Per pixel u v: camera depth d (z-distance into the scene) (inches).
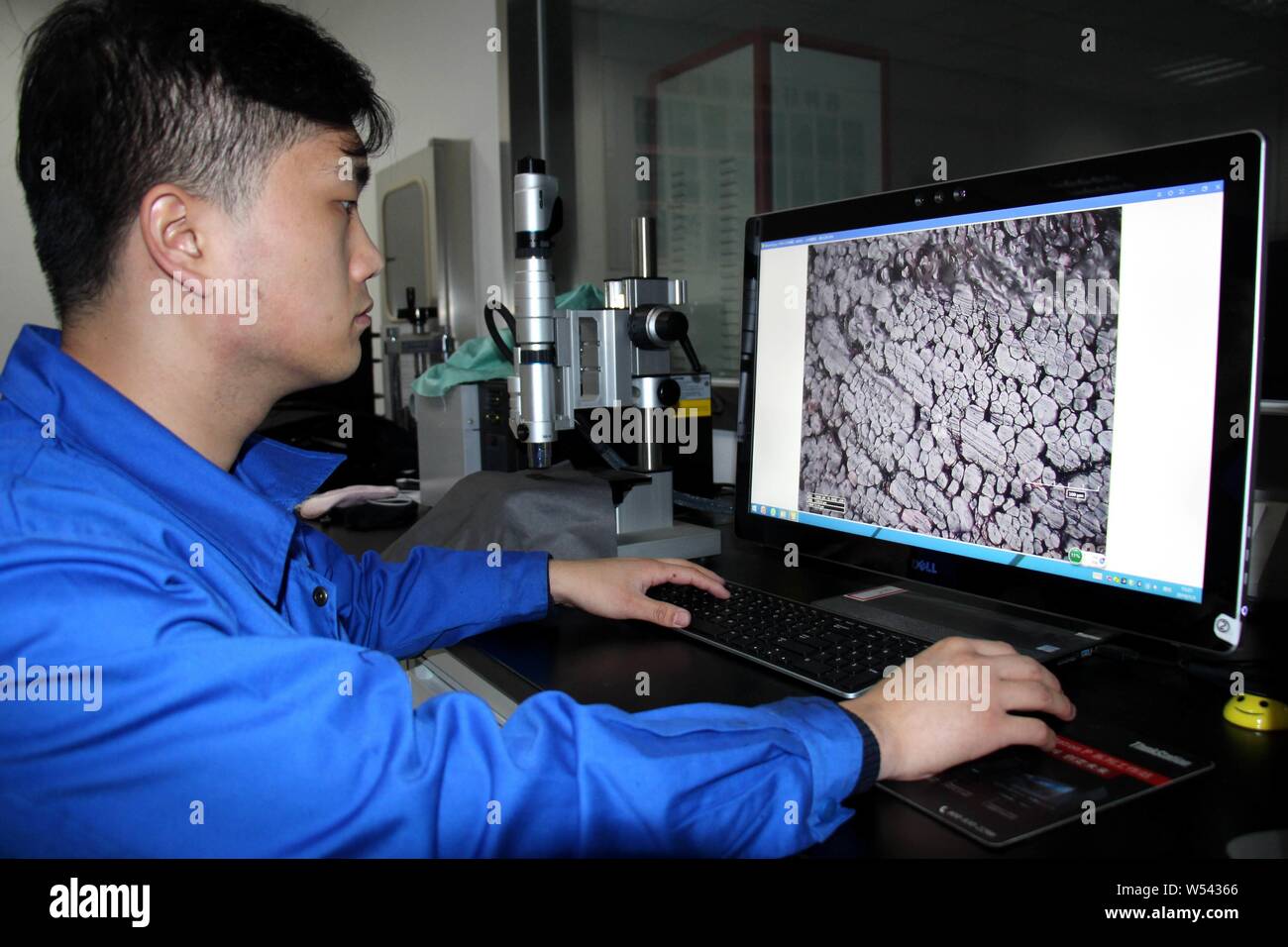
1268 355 40.5
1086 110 54.6
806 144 72.7
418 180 109.7
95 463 24.4
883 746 24.3
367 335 83.4
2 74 137.5
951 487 35.8
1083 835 22.1
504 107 94.8
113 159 24.5
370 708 21.6
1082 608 31.5
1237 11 47.2
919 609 38.7
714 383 69.2
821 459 41.7
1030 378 32.7
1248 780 24.8
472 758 21.6
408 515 65.6
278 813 20.3
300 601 30.6
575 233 97.6
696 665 34.7
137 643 20.2
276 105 25.7
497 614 38.9
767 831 22.1
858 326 39.4
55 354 25.7
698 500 58.6
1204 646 28.3
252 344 27.0
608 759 21.7
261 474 37.4
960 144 61.9
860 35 67.5
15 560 20.2
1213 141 27.1
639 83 87.4
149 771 20.0
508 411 59.2
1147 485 29.5
